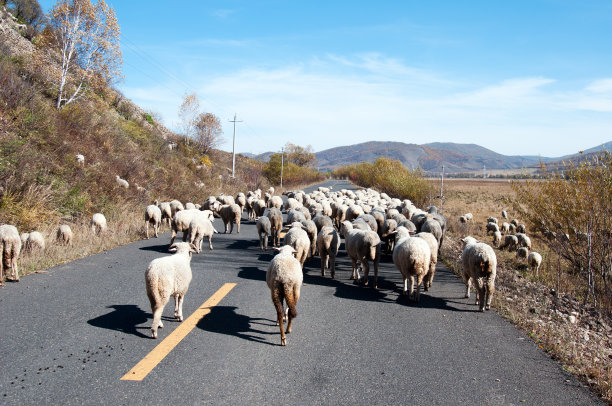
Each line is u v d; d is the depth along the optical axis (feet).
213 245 44.06
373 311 23.59
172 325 20.42
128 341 18.26
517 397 14.48
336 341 19.07
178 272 19.86
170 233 49.19
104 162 64.64
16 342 17.57
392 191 117.70
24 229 38.19
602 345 20.72
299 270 19.62
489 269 23.82
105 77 77.71
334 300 25.59
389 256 40.98
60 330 19.08
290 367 16.30
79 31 73.26
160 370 15.74
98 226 43.42
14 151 44.42
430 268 27.73
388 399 14.08
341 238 50.90
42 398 13.51
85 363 16.06
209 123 138.00
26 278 27.48
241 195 75.61
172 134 139.44
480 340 19.62
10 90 55.16
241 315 22.22
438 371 16.28
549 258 40.81
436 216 47.78
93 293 24.80
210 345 18.19
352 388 14.76
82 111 72.79
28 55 77.05
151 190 71.51
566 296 29.55
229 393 14.21
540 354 18.25
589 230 28.07
